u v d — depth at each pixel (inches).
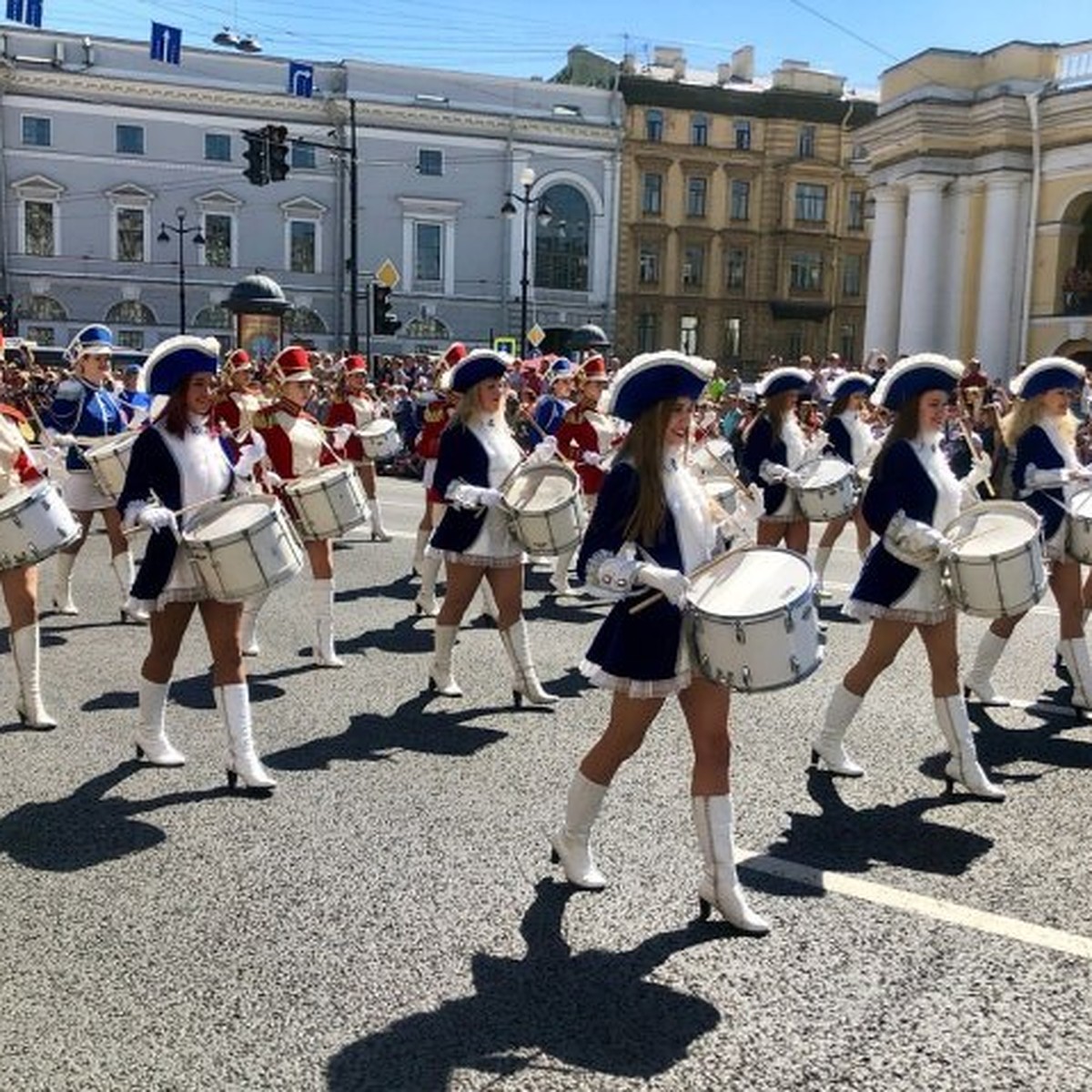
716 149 2245.3
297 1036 136.4
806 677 156.2
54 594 390.9
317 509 293.1
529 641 344.5
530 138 2153.1
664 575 154.0
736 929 162.4
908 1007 143.4
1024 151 1082.7
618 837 194.2
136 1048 133.4
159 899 170.6
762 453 376.8
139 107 1995.6
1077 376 266.4
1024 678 301.0
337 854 186.9
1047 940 160.6
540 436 462.6
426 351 2098.9
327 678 297.7
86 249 2006.6
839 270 2331.4
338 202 2094.0
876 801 213.9
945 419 218.7
